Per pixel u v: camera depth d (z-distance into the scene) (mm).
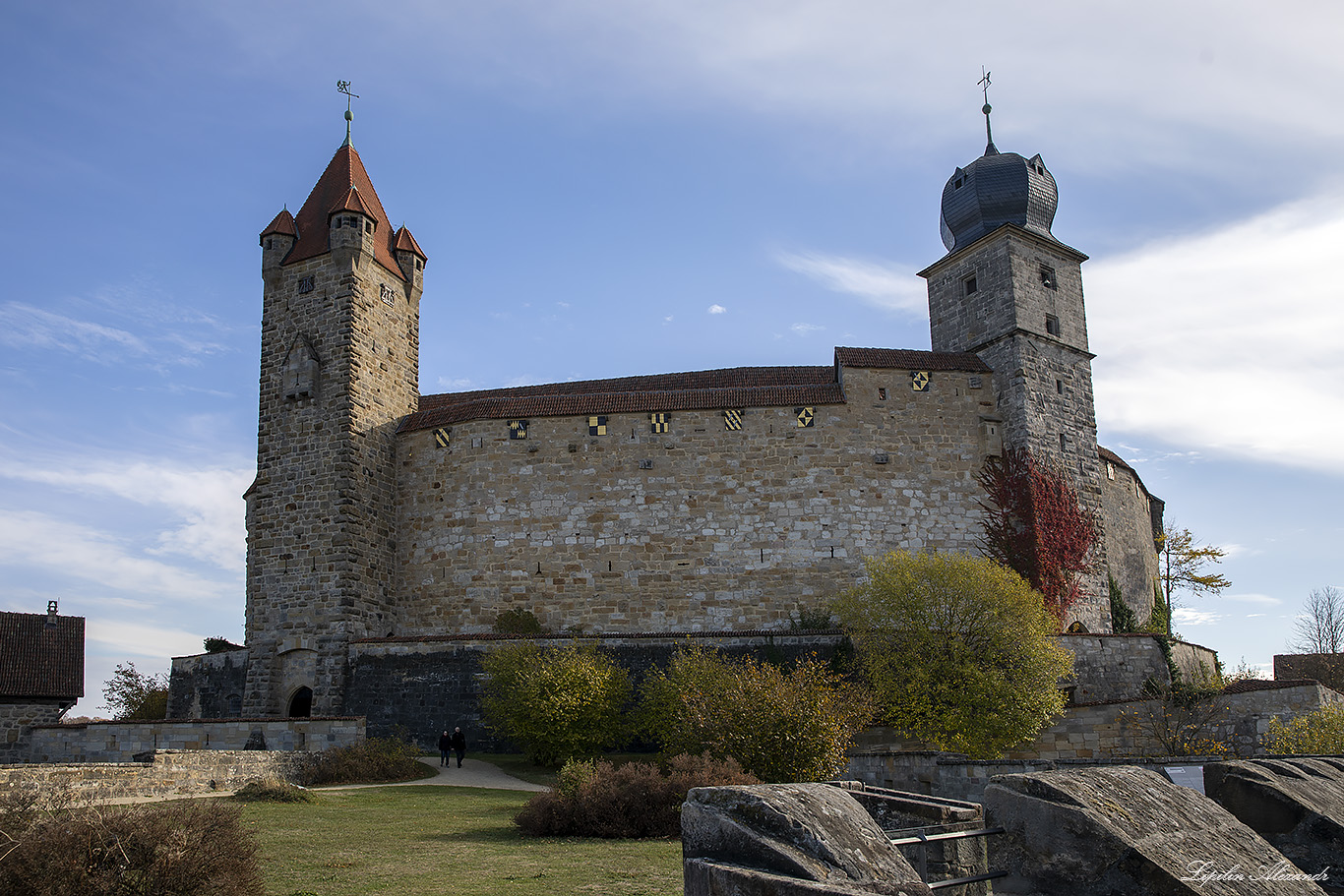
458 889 15445
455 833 22406
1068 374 56062
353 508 51219
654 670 41969
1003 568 42781
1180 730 38938
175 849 12398
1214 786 8523
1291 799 7953
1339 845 7656
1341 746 30266
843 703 32500
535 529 52656
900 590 40781
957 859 10250
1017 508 52562
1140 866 5996
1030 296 56062
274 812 25516
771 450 52812
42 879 11602
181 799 27719
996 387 55250
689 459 52875
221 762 30844
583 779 23500
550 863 18234
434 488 54250
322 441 52094
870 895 5277
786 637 44469
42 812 13312
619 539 52188
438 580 53188
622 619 51375
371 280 54688
